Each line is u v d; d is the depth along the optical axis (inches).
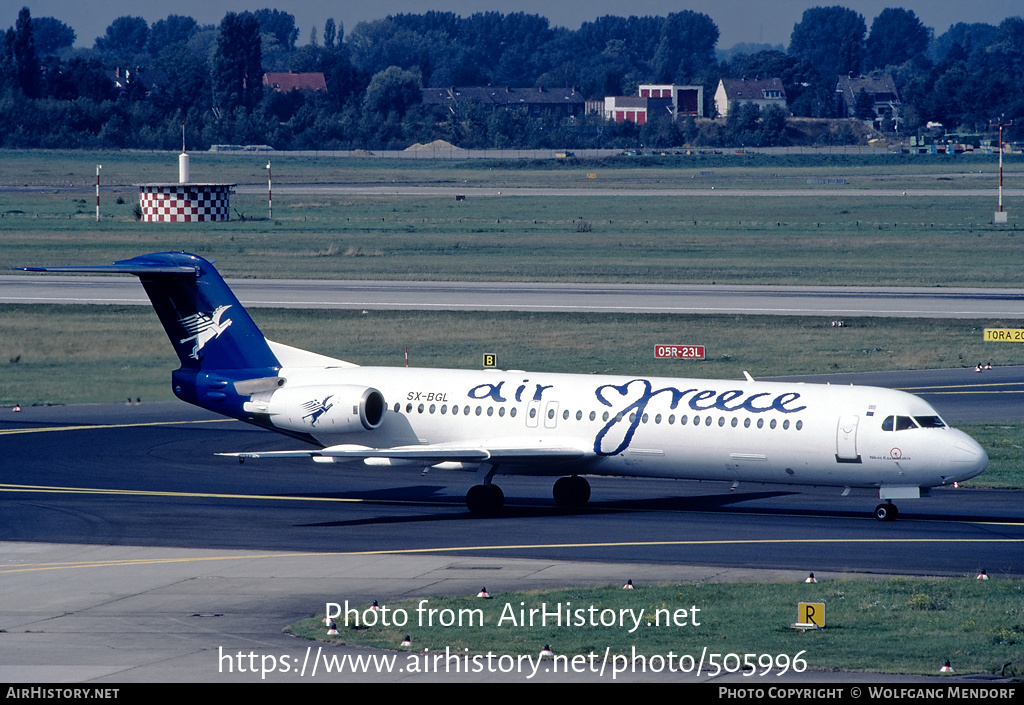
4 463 7647.6
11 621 4311.0
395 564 5216.5
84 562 5310.0
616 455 6348.4
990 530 5846.5
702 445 6186.0
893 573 4997.5
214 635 4101.9
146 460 7790.4
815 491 6948.8
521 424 6496.1
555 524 6082.7
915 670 3604.8
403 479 7381.9
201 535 5871.1
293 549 5551.2
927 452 5816.9
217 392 6904.5
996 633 3973.9
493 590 4729.3
